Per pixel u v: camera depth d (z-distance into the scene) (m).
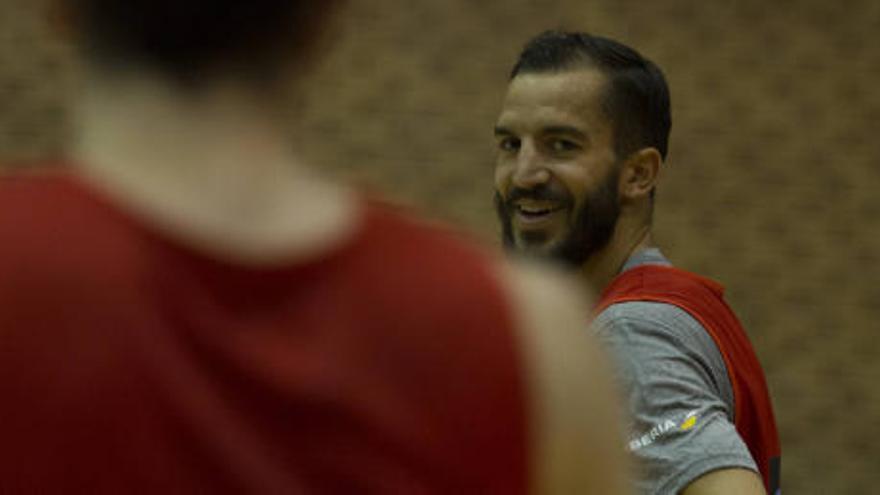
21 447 1.77
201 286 1.82
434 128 12.13
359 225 1.93
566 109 4.88
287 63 1.96
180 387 1.79
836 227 12.28
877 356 12.26
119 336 1.78
